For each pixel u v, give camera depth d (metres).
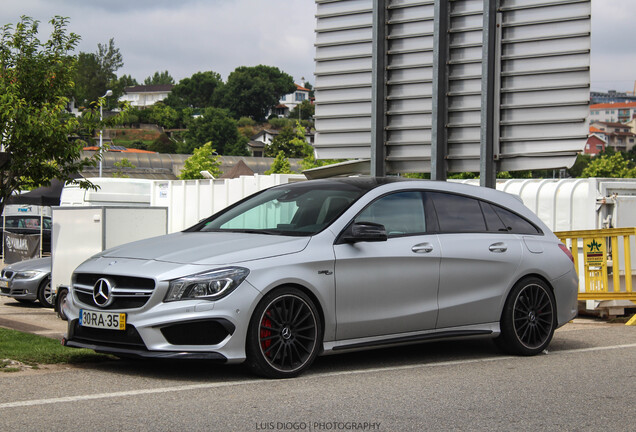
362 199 6.67
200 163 51.38
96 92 184.38
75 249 11.23
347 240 6.38
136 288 5.85
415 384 5.83
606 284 10.74
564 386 5.82
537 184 13.35
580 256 11.36
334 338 6.29
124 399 5.14
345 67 11.64
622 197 11.51
